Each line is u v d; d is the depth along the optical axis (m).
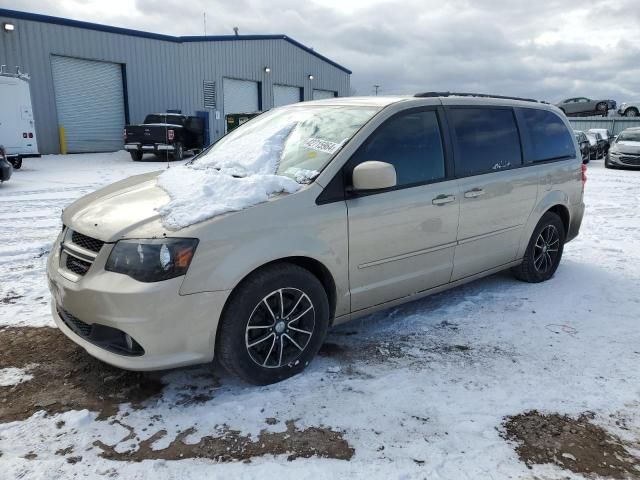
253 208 2.99
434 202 3.85
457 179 4.08
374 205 3.48
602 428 2.78
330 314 3.49
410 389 3.14
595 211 9.55
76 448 2.58
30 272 5.34
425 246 3.87
